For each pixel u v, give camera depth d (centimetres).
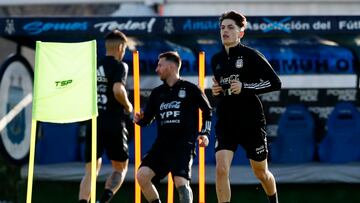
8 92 2745
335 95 2833
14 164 2744
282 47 2870
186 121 1950
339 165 2706
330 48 2864
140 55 2848
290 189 2706
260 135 1853
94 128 1798
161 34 2586
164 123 1959
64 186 2711
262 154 1862
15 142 2750
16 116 2772
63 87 1817
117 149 2181
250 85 1816
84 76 1820
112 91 2164
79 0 4103
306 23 2578
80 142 2842
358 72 2841
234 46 1859
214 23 2561
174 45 2864
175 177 1914
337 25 2580
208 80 2831
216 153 1833
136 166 2180
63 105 1811
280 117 2828
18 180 2748
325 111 2833
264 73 1833
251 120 1838
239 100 1841
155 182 1958
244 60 1841
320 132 2828
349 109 2825
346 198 2700
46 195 2712
